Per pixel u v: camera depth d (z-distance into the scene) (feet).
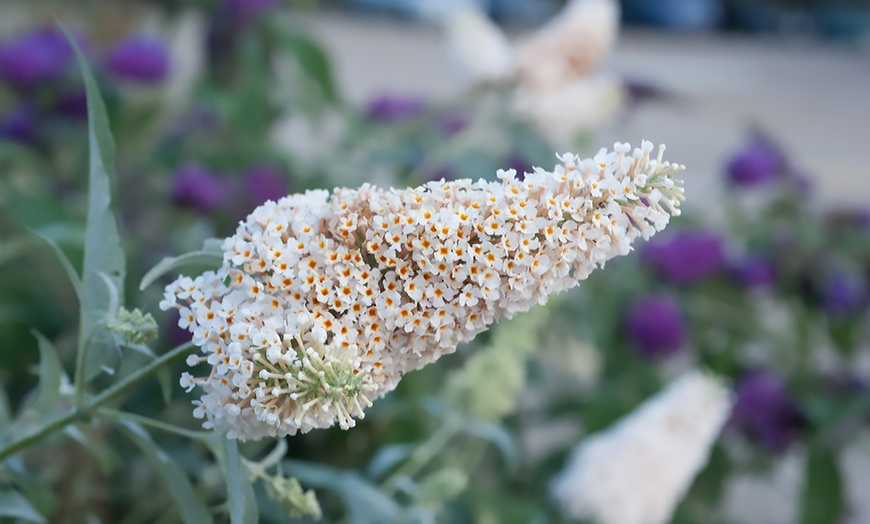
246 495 1.08
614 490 1.73
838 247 2.90
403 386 2.10
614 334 2.58
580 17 2.47
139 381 1.11
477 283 1.03
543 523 1.91
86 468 1.70
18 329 2.04
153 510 1.82
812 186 2.96
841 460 2.61
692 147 6.15
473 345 2.21
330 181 2.52
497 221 1.03
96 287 1.13
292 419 1.02
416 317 1.03
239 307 1.04
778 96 8.74
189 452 1.88
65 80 2.46
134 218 2.23
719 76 9.48
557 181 1.04
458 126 2.60
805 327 2.81
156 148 2.56
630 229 1.05
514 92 2.49
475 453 1.92
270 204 1.07
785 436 2.50
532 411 2.53
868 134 7.43
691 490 2.48
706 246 2.63
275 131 2.87
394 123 2.68
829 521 2.51
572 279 1.05
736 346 2.79
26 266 2.15
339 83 2.71
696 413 1.73
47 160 2.47
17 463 1.35
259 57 2.64
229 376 1.03
